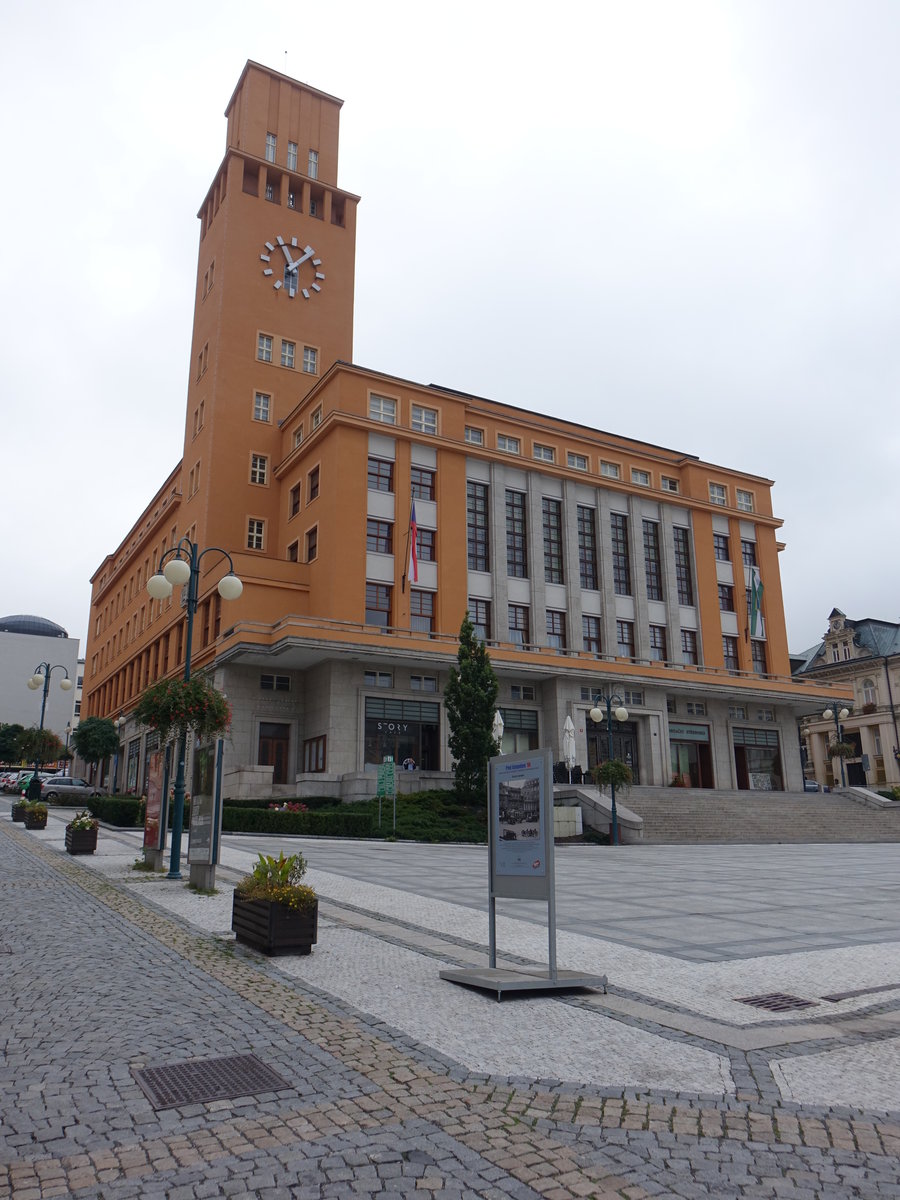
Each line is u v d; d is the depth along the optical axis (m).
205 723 16.05
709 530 55.09
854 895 15.52
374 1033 6.59
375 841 28.80
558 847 30.12
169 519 59.19
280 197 53.56
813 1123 4.93
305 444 45.16
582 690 45.84
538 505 48.94
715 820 36.38
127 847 22.16
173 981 8.14
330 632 38.16
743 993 7.96
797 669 81.75
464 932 11.07
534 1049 6.23
